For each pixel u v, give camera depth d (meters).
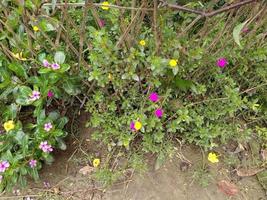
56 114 2.11
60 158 2.24
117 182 2.16
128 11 2.06
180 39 1.98
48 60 2.05
